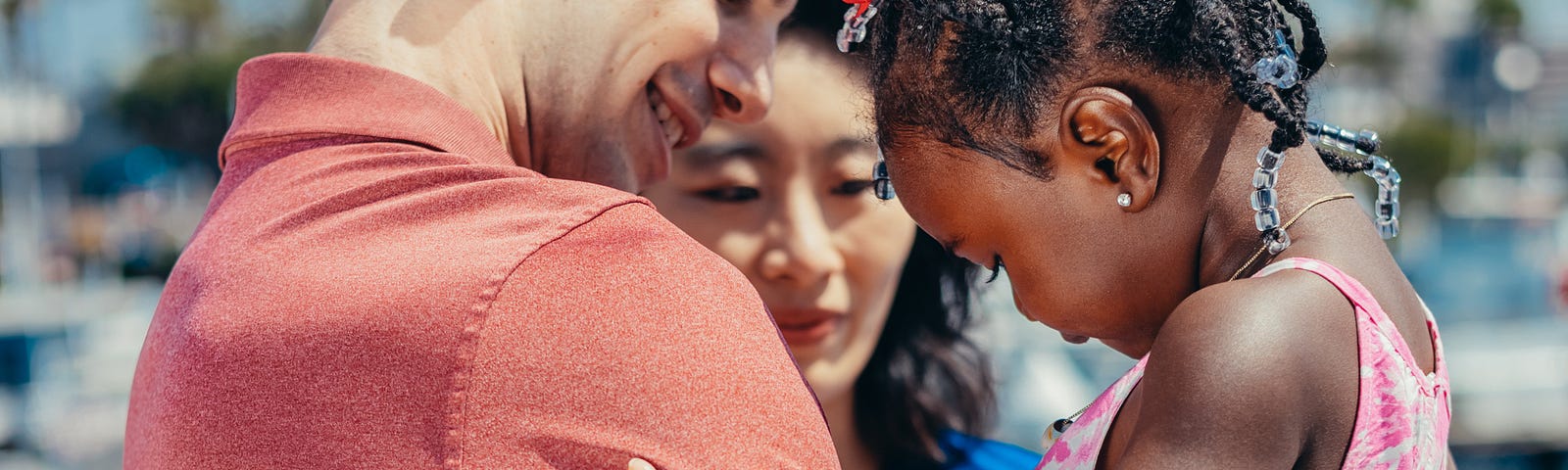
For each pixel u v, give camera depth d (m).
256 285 1.27
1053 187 1.37
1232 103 1.32
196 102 19.92
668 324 1.23
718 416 1.21
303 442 1.21
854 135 2.06
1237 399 1.16
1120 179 1.33
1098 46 1.33
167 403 1.30
